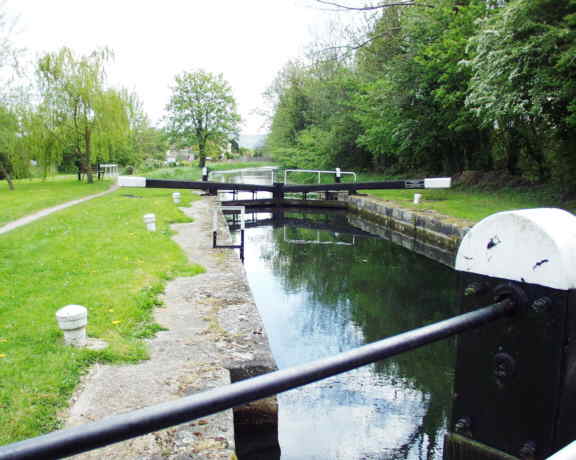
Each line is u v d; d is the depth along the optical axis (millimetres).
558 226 854
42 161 28562
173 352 4293
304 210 24906
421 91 19641
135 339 4523
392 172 30922
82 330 4273
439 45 17531
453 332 840
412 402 5012
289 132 39281
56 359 3900
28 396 3312
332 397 5125
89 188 27656
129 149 46781
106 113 28969
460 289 1025
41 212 16562
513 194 17469
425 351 6492
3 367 3754
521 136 17516
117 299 5617
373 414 4750
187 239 10758
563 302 819
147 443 2830
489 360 955
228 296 6133
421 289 9852
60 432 641
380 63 24344
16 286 6422
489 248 942
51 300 5629
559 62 9781
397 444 4203
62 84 28281
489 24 11773
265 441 3918
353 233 18312
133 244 9453
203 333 4789
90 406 3301
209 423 3053
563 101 12016
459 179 22797
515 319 902
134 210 15547
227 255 9000
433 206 16312
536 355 872
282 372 750
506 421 933
